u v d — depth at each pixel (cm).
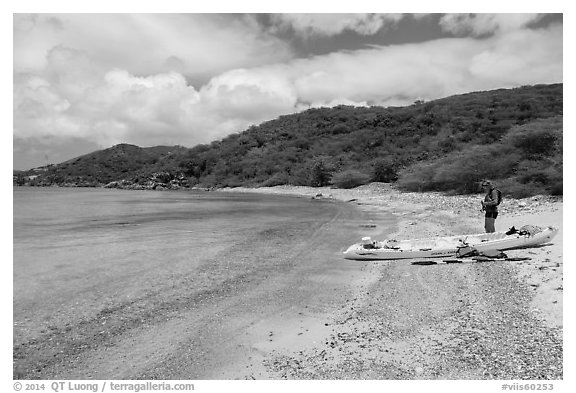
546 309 831
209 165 8694
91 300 1024
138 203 4131
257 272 1280
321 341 795
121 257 1479
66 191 7594
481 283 1039
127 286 1134
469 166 3384
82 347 787
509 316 830
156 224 2386
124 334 840
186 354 759
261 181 7006
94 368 714
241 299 1038
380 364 698
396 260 1358
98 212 3161
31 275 1234
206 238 1878
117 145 13125
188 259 1448
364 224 2275
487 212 1493
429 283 1091
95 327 870
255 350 769
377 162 5138
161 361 735
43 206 3781
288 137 8688
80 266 1344
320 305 991
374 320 880
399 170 4891
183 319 913
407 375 660
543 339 727
